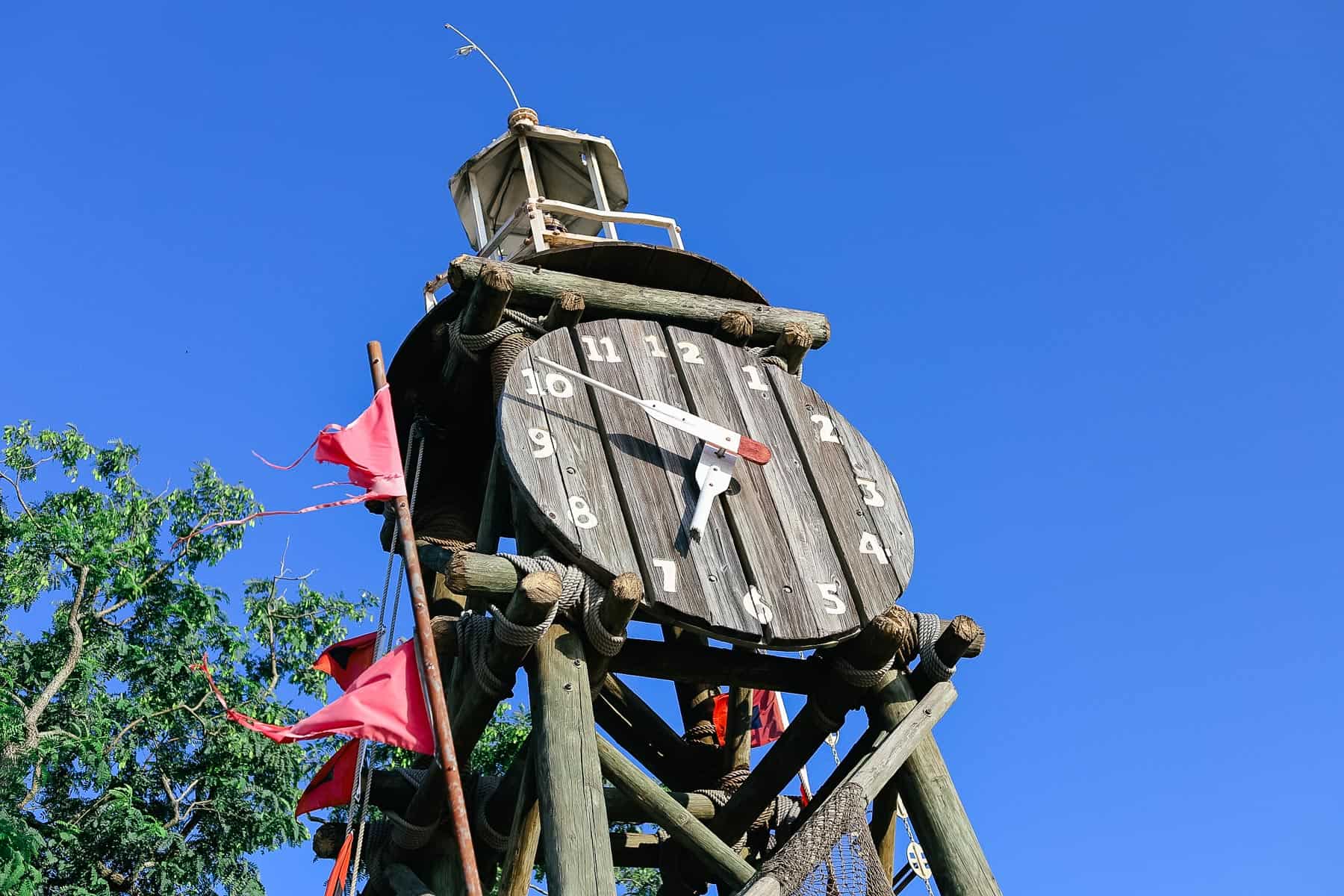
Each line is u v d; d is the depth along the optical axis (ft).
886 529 26.55
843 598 25.02
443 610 29.78
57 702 61.05
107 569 63.10
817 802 25.80
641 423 26.16
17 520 64.90
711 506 25.07
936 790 23.54
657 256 30.37
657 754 30.99
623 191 39.04
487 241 37.63
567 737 21.59
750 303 30.66
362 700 23.18
